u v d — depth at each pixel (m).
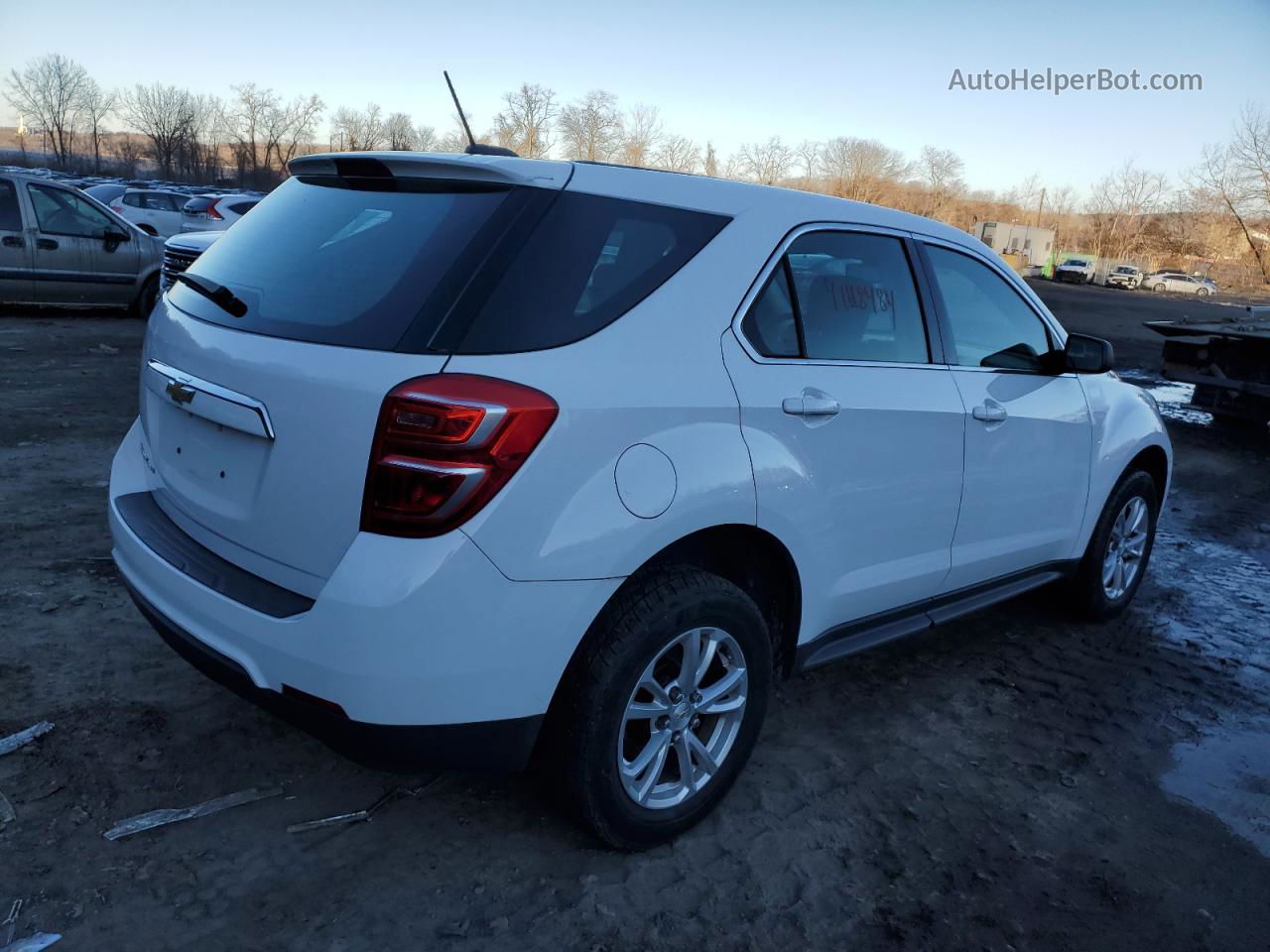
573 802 2.40
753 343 2.65
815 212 2.96
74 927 2.16
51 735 2.86
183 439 2.55
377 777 2.83
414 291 2.20
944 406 3.21
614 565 2.25
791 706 3.54
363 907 2.31
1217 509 7.21
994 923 2.47
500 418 2.05
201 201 21.41
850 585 3.02
